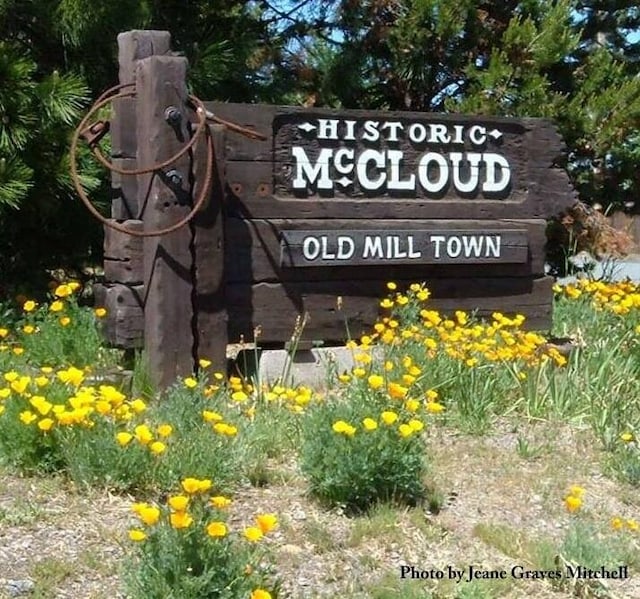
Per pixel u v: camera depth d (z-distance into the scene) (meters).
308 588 4.65
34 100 9.48
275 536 5.07
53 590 4.40
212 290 7.27
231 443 5.77
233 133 7.58
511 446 6.66
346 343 7.88
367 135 8.08
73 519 5.03
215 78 11.05
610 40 14.70
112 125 7.28
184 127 7.07
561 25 12.66
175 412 6.06
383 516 5.33
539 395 7.32
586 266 13.10
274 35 13.57
